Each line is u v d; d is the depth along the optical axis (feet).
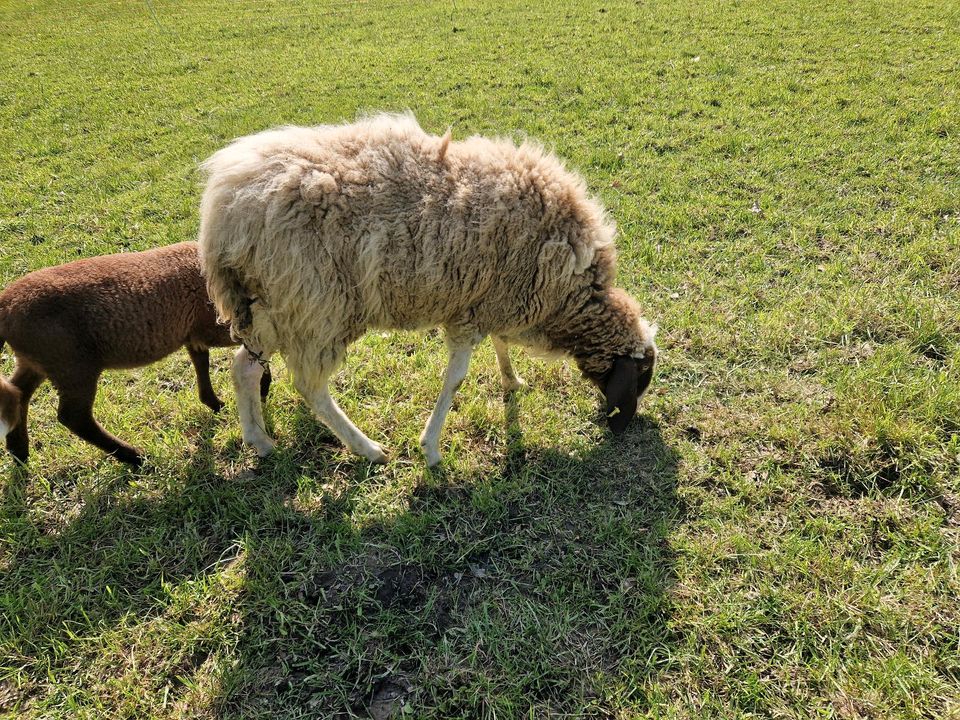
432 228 10.37
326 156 10.21
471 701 8.48
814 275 16.48
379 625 9.47
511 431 12.85
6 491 11.79
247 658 9.18
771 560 9.95
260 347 11.25
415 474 12.07
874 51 32.30
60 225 21.12
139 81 38.04
